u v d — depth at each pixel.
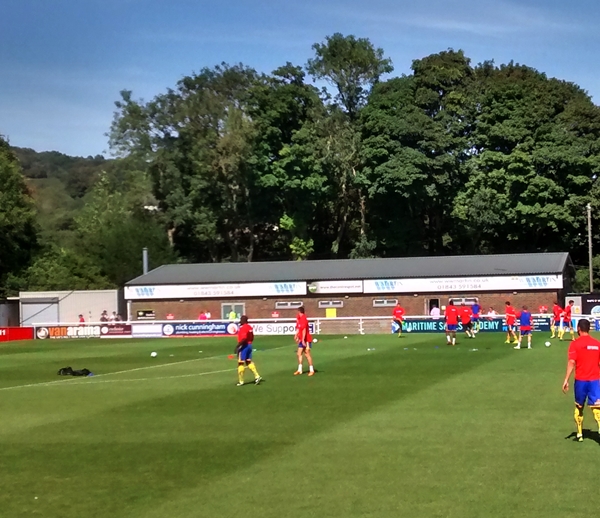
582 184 74.25
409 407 19.72
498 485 11.97
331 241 90.69
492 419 17.67
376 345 43.88
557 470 12.84
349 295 65.19
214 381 27.28
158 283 67.94
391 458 13.98
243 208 84.50
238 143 77.38
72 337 61.31
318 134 82.81
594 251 80.25
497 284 61.97
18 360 40.62
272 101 82.12
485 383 24.41
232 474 13.13
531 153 75.06
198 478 12.95
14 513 11.25
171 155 80.62
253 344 47.06
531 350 37.97
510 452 14.23
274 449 15.02
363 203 84.50
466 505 10.96
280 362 33.91
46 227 116.00
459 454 14.17
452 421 17.52
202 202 82.19
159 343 51.88
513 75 82.31
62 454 15.20
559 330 46.22
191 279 68.00
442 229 84.69
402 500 11.27
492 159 74.75
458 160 77.88
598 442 15.01
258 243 91.50
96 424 18.64
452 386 23.78
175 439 16.34
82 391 25.59
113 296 72.50
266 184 80.31
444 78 80.81
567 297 62.09
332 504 11.17
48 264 79.06
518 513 10.55
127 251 78.06
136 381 28.19
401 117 78.19
